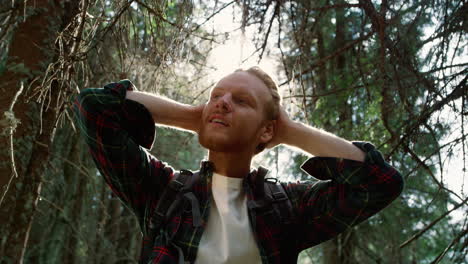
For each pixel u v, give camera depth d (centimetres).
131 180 177
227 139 169
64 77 284
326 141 183
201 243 164
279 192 182
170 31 326
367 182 177
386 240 652
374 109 443
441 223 634
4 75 317
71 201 773
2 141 304
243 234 168
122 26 311
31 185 310
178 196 172
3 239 296
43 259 781
